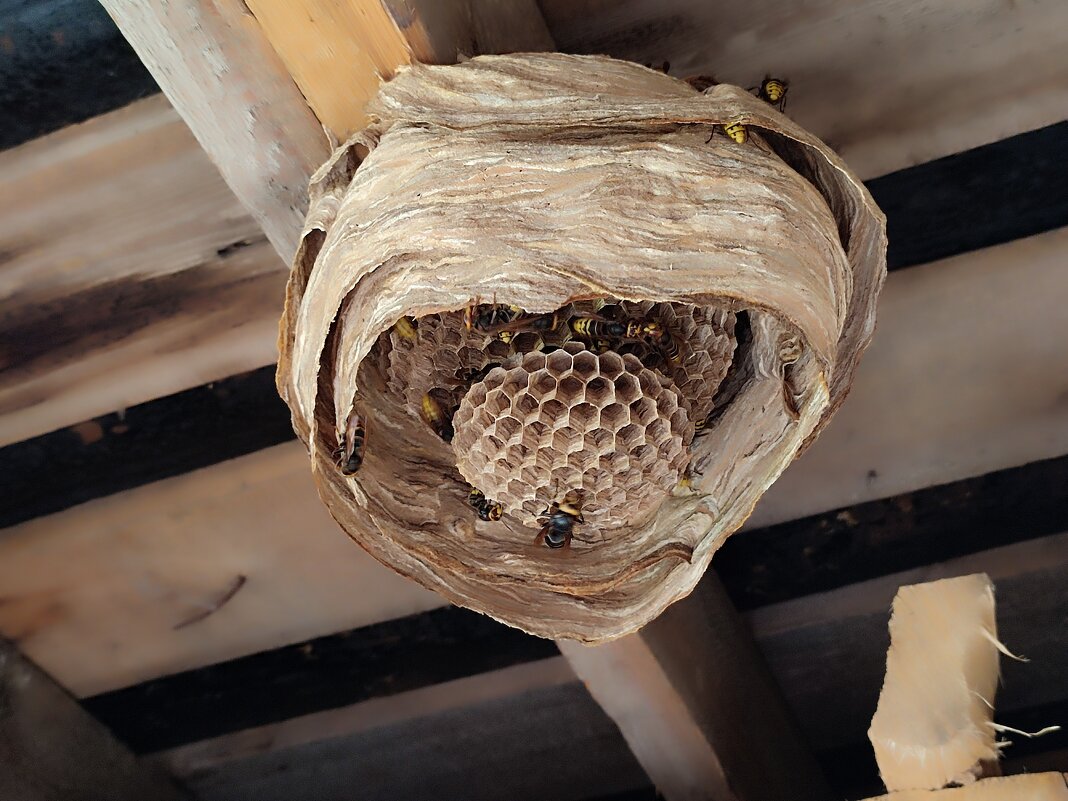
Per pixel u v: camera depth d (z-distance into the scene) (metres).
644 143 0.32
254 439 0.50
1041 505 0.52
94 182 0.42
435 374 0.38
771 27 0.39
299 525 0.53
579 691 0.59
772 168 0.33
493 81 0.33
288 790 0.66
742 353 0.40
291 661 0.60
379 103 0.33
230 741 0.64
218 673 0.60
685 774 0.51
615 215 0.32
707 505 0.39
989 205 0.43
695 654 0.51
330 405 0.37
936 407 0.48
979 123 0.41
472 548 0.38
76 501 0.52
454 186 0.32
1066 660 0.57
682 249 0.32
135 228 0.44
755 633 0.57
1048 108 0.40
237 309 0.46
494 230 0.32
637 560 0.38
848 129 0.41
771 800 0.54
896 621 0.37
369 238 0.32
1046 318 0.45
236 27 0.34
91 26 0.38
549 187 0.32
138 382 0.48
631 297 0.31
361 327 0.33
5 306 0.45
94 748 0.62
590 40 0.39
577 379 0.36
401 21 0.32
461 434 0.37
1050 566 0.53
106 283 0.45
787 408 0.37
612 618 0.39
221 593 0.56
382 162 0.33
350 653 0.59
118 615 0.57
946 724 0.35
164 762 0.65
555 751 0.62
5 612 0.57
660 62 0.40
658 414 0.36
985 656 0.36
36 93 0.40
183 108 0.36
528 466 0.37
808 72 0.40
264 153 0.37
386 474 0.38
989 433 0.49
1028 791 0.34
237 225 0.44
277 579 0.55
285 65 0.34
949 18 0.38
